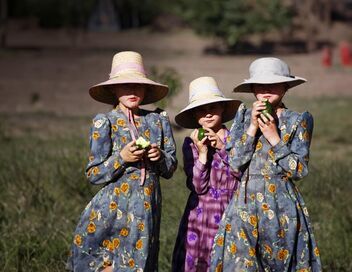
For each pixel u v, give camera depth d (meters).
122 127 6.33
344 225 9.62
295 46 59.78
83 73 39.84
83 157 11.38
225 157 6.60
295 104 26.12
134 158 6.06
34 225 9.55
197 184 6.58
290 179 6.22
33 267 8.11
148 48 57.94
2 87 32.66
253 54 53.91
